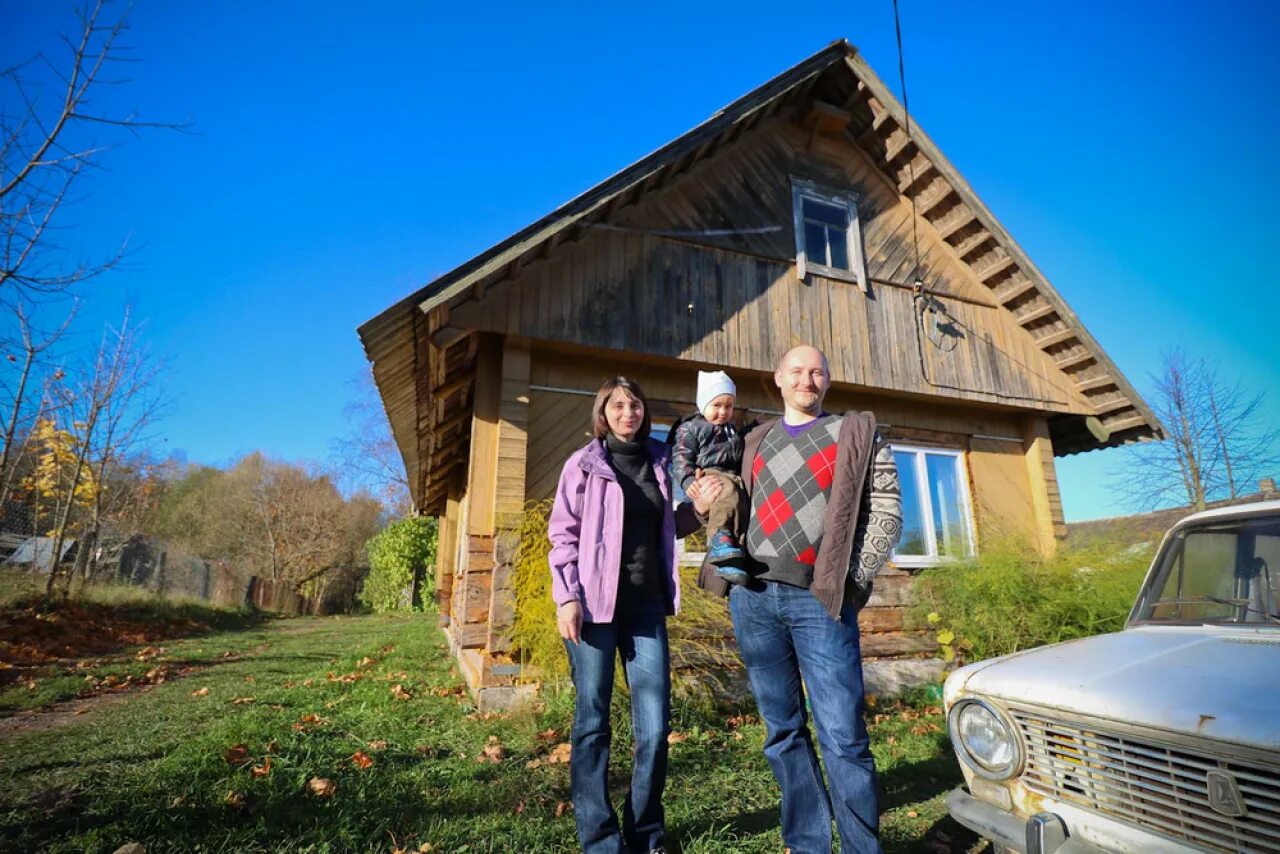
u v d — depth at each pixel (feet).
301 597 81.71
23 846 8.76
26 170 18.75
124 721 16.12
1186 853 5.94
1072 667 7.61
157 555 58.95
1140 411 27.35
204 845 8.84
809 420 8.92
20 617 31.60
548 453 20.36
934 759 14.23
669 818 10.21
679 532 9.82
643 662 8.86
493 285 19.56
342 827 9.43
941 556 25.21
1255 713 5.74
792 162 26.94
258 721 14.52
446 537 43.45
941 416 27.55
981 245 28.04
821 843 7.78
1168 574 9.86
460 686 20.70
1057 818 6.80
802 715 8.48
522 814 10.32
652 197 23.20
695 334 22.44
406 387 22.67
